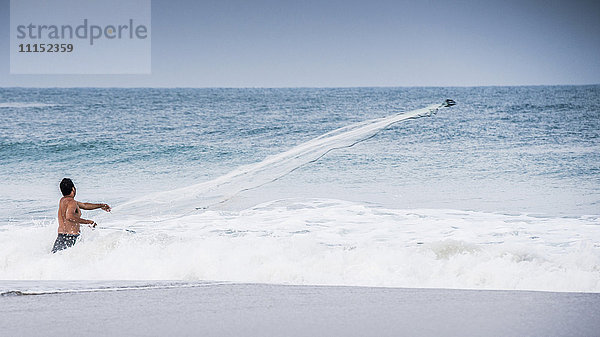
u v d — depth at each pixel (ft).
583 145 62.28
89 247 21.40
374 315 10.74
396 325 9.93
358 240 29.09
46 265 19.67
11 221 35.94
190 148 62.54
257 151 61.87
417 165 54.49
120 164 58.03
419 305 11.68
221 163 58.29
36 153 60.80
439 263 18.34
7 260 21.04
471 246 20.58
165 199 37.32
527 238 29.76
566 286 15.92
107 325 9.87
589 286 15.80
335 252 19.74
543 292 13.26
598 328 9.63
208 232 30.71
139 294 13.00
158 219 33.22
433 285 16.07
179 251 20.44
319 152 39.60
